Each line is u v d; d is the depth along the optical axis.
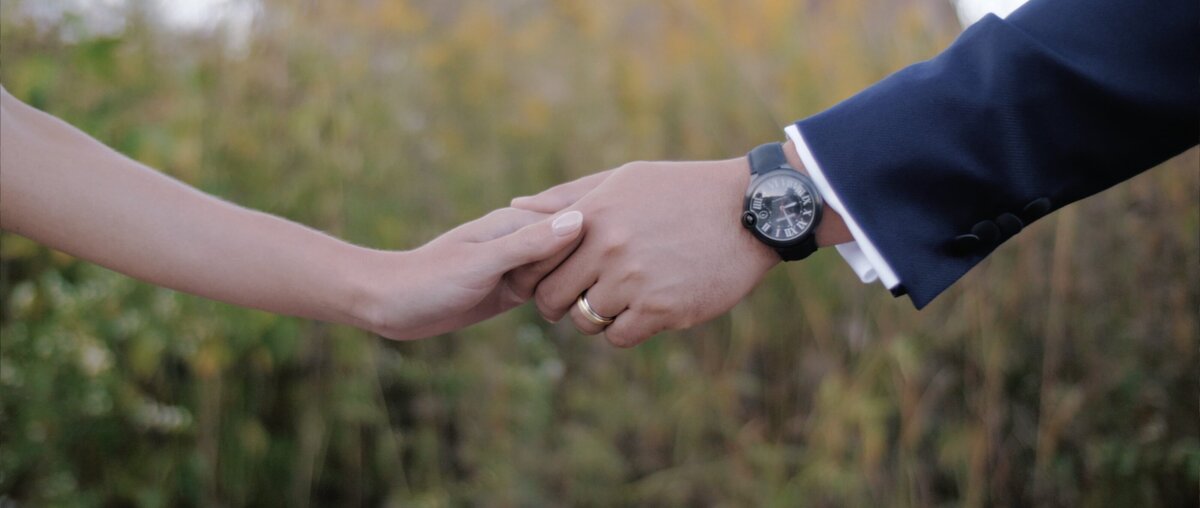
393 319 1.25
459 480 2.34
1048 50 1.20
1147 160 1.20
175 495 2.07
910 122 1.25
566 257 1.38
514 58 2.95
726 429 2.26
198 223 1.15
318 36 2.47
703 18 2.78
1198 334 2.02
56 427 1.83
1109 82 1.16
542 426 2.21
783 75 2.62
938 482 2.19
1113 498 2.01
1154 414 2.02
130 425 1.97
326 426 2.21
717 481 2.19
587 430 2.28
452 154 2.55
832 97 2.47
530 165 2.67
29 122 1.10
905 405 2.06
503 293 1.43
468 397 2.24
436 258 1.26
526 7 3.23
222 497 2.10
